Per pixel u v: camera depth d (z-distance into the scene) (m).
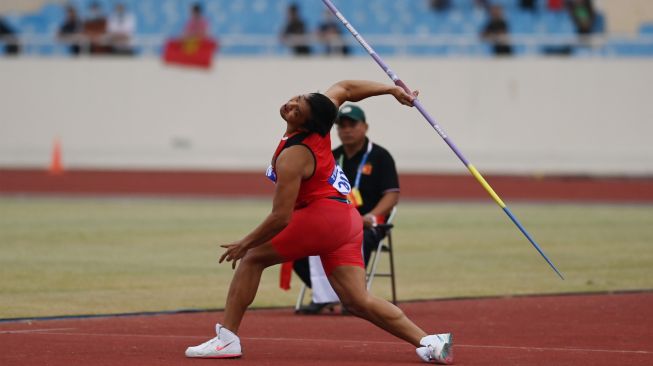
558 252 44.69
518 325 27.86
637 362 22.06
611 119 85.69
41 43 95.62
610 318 28.95
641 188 77.81
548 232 52.16
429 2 96.25
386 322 22.23
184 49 91.25
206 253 43.75
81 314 29.28
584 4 90.19
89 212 61.44
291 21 90.62
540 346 24.34
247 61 90.44
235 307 22.61
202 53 90.88
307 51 92.19
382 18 95.88
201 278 37.03
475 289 35.22
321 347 24.27
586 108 85.94
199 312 30.09
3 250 43.94
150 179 84.44
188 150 91.56
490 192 22.70
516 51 92.75
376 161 31.50
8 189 76.75
